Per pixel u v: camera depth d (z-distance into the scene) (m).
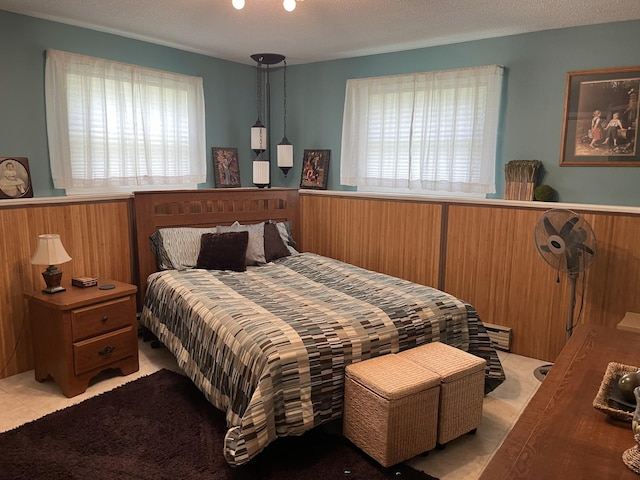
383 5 3.15
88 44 3.76
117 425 2.50
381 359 2.39
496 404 2.82
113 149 3.92
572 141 3.62
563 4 3.07
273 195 4.43
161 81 4.21
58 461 2.20
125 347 3.08
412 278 4.07
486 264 3.66
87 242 3.46
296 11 3.30
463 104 3.97
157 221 3.75
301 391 2.21
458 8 3.20
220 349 2.46
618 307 3.16
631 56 3.36
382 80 4.39
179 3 3.17
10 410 2.67
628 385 1.37
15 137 3.43
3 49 3.32
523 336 3.54
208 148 4.80
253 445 2.01
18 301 3.12
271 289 3.11
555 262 3.04
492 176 3.92
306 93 5.04
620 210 3.07
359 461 2.24
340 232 4.50
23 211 3.09
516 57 3.79
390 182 4.46
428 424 2.22
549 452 1.19
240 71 5.00
